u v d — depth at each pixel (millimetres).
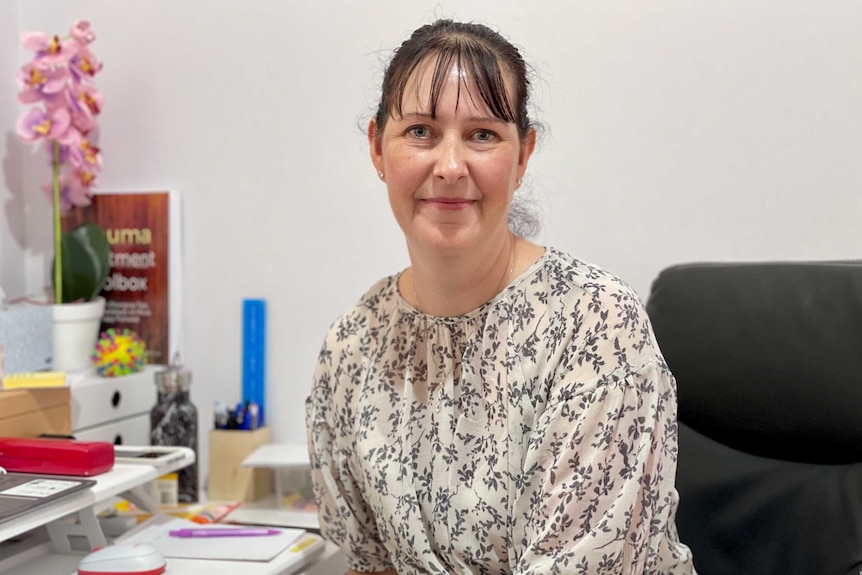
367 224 1515
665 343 1144
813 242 1295
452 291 953
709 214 1341
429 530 970
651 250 1372
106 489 1096
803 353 1042
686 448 1127
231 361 1616
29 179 1711
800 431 1038
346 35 1506
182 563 1099
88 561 1033
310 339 1561
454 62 880
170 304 1622
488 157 881
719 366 1101
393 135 915
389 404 1015
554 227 1416
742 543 1051
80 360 1544
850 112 1267
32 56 1697
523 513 902
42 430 1253
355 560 1103
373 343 1061
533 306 950
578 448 861
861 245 1273
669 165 1355
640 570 871
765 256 1317
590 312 908
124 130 1664
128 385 1521
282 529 1234
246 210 1589
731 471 1085
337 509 1090
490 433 939
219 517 1399
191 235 1628
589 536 837
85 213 1672
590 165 1394
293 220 1559
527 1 1407
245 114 1578
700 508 1093
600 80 1379
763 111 1307
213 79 1595
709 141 1334
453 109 874
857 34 1258
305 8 1527
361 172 1511
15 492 1011
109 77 1665
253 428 1526
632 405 868
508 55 926
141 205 1632
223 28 1581
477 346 958
